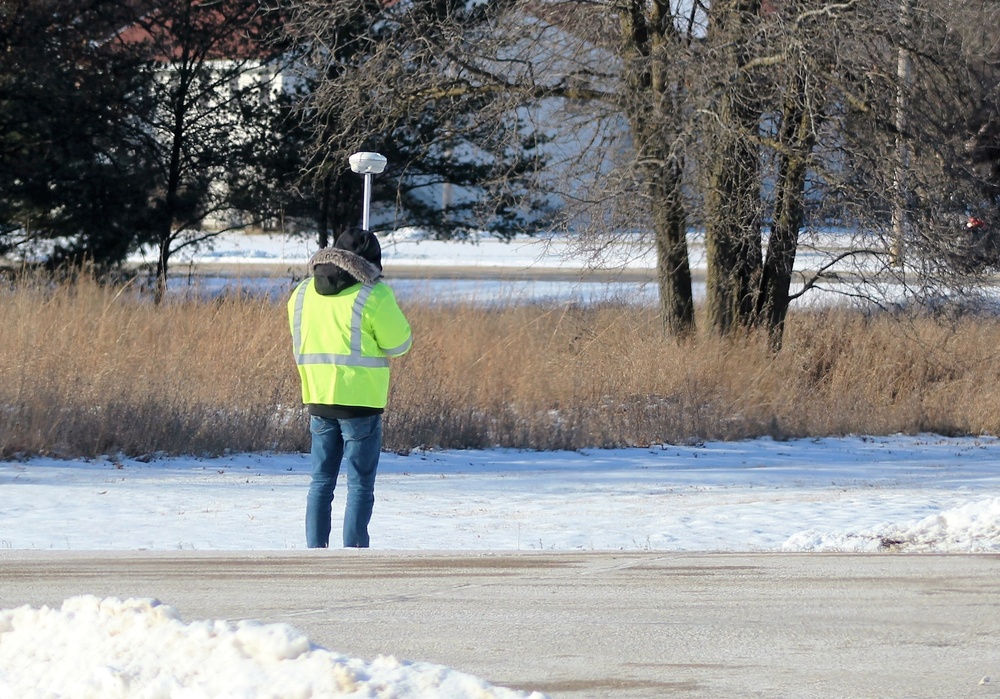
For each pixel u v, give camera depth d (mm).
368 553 25500
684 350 68250
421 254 176250
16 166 91875
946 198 68562
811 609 19375
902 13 65000
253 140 100750
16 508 36531
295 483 43719
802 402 65625
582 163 72125
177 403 51875
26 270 74500
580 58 72562
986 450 59031
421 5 73188
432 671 12797
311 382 28625
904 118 67750
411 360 60562
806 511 38500
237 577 22250
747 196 67938
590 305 83125
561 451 55562
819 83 64812
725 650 16625
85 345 57906
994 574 22656
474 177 104250
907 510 38812
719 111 65250
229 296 68625
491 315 75438
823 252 73062
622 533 33875
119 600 14945
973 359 72312
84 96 92812
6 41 93062
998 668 15781
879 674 15422
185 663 13109
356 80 75125
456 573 22844
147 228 96062
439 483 45000
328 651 13492
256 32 98625
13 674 13414
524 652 16516
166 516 35812
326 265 28281
